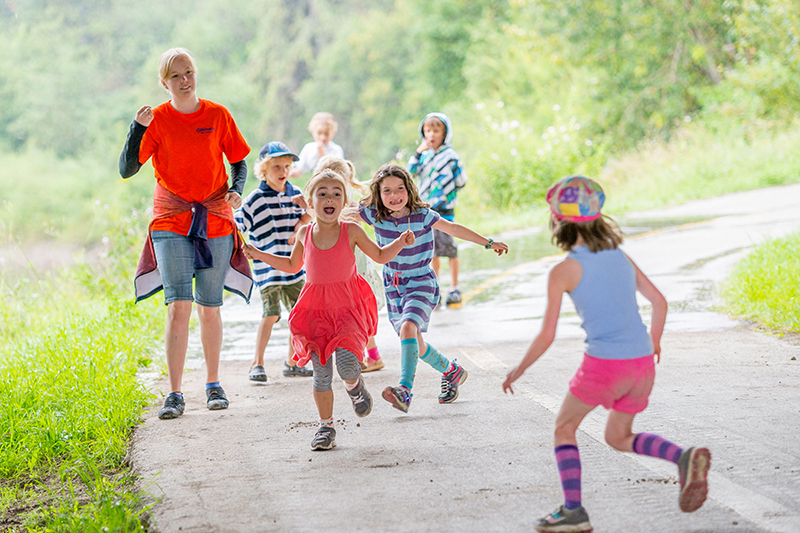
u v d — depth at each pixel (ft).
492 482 19.80
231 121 28.02
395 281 26.55
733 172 102.58
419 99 217.36
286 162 31.86
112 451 23.44
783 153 103.40
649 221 76.79
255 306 50.14
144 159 27.20
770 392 26.30
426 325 25.85
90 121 261.85
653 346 17.81
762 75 120.78
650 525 17.11
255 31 276.41
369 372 32.09
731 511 17.63
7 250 57.36
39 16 270.05
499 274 55.42
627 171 115.55
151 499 19.69
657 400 25.82
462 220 94.53
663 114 136.56
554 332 17.15
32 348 35.86
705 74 139.54
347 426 24.95
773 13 119.96
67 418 25.27
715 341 33.78
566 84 149.28
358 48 243.19
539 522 16.97
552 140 109.70
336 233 23.29
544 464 20.83
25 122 256.73
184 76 26.89
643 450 17.21
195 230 27.27
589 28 137.90
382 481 20.20
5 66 259.39
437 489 19.52
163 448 23.40
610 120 140.67
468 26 196.13
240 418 26.32
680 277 48.80
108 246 54.49
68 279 53.16
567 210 17.38
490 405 26.32
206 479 20.81
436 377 30.55
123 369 31.55
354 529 17.54
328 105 246.88
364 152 242.37
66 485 21.75
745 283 41.09
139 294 28.02
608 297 17.17
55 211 230.68
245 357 36.24
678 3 133.59
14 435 24.40
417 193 26.58
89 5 274.57
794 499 18.15
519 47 157.17
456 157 43.98
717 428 22.91
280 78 258.16
